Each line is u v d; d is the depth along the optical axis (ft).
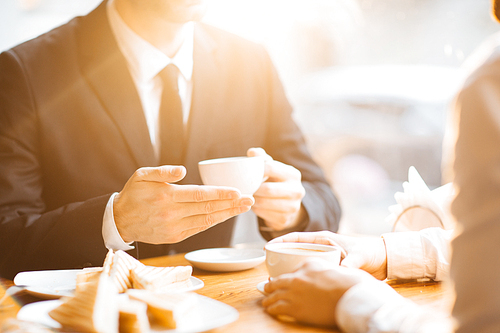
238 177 3.40
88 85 5.07
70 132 4.96
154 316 2.27
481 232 1.88
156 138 5.40
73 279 3.14
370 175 16.80
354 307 2.22
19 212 4.43
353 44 20.61
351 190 16.65
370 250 3.26
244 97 5.95
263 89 6.21
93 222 3.73
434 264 3.30
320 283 2.42
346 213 15.65
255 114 6.09
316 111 18.54
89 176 4.96
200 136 5.36
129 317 2.14
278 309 2.48
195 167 5.28
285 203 4.25
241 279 3.43
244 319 2.51
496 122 1.93
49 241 3.78
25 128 4.74
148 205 3.34
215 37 6.04
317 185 5.64
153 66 5.18
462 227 1.95
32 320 2.27
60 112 4.93
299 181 4.40
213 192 3.22
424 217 3.92
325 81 19.03
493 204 1.87
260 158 3.55
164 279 2.78
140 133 5.09
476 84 2.02
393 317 2.11
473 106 2.00
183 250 5.32
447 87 16.99
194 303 2.35
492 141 1.92
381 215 15.30
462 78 2.21
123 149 5.05
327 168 17.49
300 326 2.40
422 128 16.65
